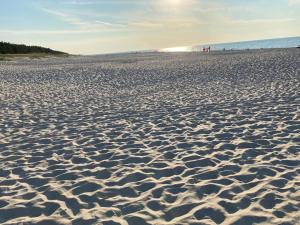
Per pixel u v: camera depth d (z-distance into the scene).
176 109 12.34
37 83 23.00
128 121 11.04
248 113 10.98
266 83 16.94
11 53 80.62
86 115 12.28
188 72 25.42
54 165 7.46
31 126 11.04
